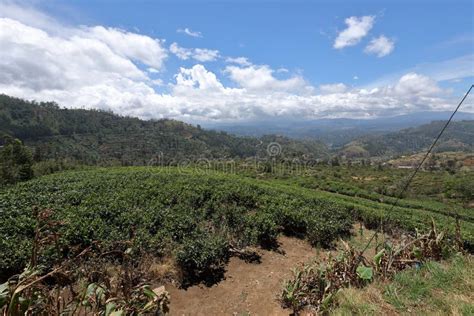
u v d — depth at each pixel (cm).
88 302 308
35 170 4828
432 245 626
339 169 9381
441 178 6675
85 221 934
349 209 1670
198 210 1321
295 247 1078
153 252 835
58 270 278
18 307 225
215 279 778
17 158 3562
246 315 617
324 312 458
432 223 665
